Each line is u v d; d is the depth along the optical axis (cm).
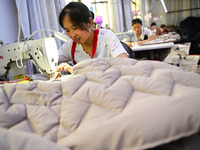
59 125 55
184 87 51
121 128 40
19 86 70
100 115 49
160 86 51
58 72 130
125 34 270
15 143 33
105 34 129
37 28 189
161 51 234
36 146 33
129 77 58
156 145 38
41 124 55
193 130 39
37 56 117
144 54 240
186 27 628
